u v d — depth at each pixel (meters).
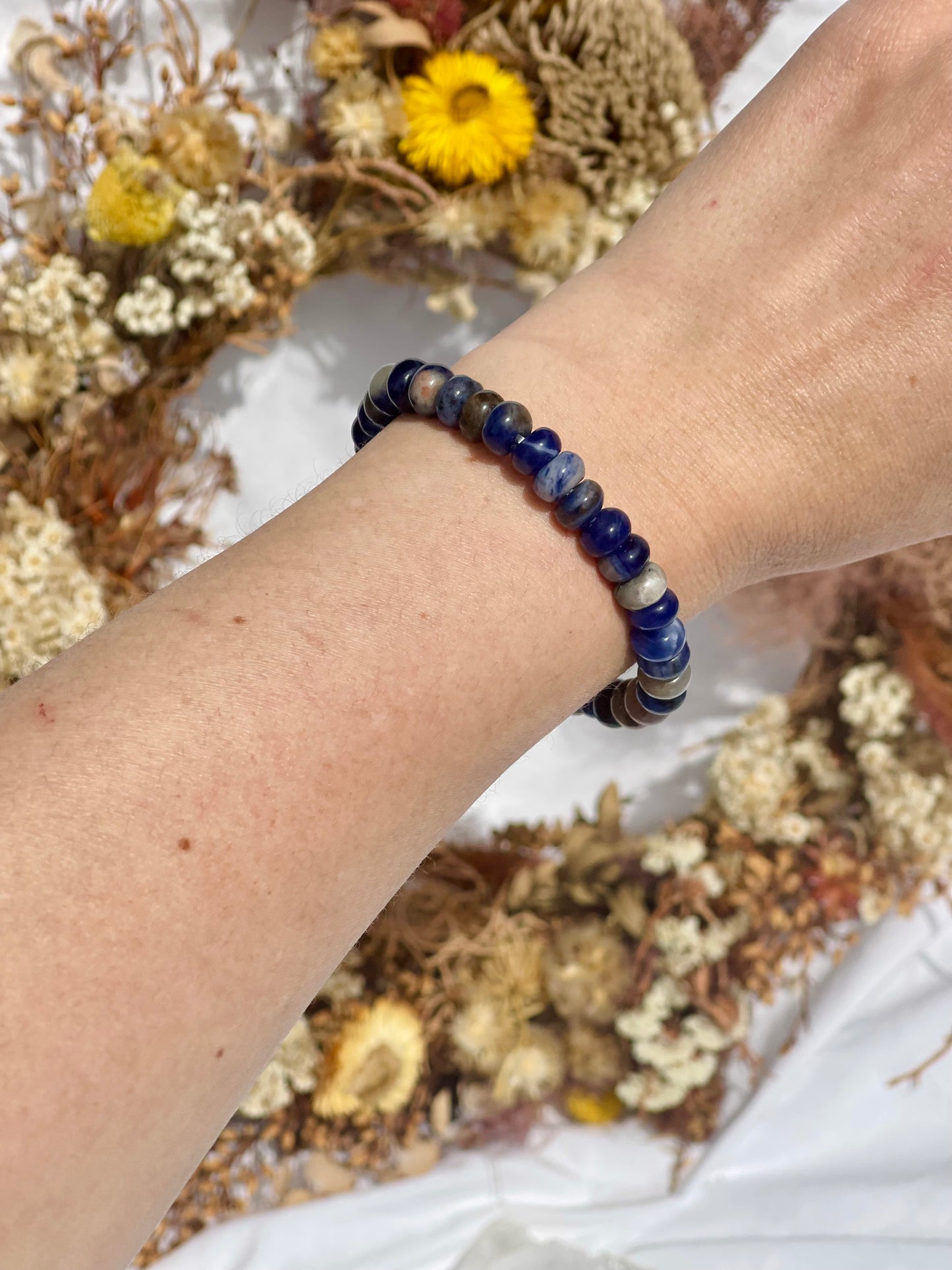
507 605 0.16
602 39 0.37
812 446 0.19
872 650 0.48
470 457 0.17
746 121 0.21
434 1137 0.48
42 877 0.12
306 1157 0.46
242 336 0.40
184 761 0.13
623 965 0.48
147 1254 0.42
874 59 0.20
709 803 0.50
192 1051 0.13
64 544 0.37
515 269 0.43
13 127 0.36
